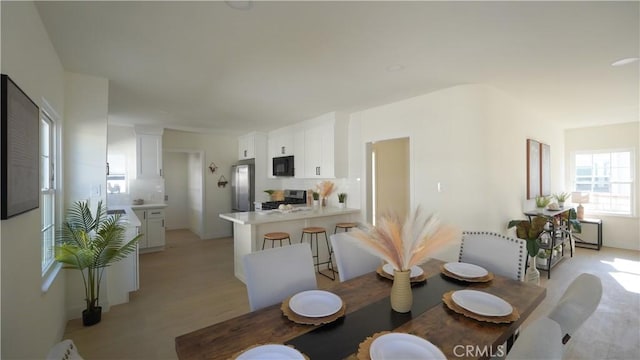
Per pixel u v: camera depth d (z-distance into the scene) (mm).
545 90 3438
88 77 2852
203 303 3078
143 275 3965
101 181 2877
